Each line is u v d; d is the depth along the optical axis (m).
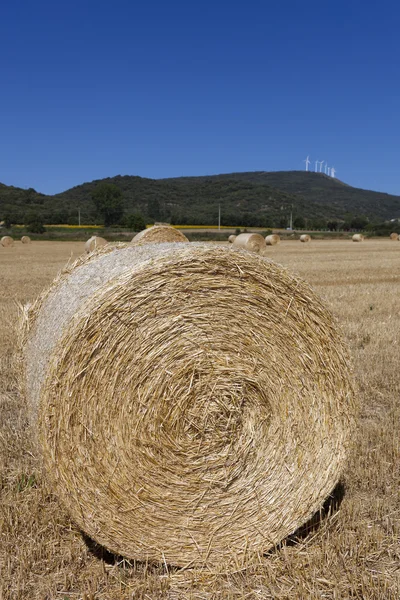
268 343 4.33
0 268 25.41
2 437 6.00
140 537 4.11
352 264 26.38
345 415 4.51
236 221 92.88
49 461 3.94
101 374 3.96
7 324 11.45
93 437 3.98
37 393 4.21
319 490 4.44
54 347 3.95
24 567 3.99
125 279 3.97
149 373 4.07
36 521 4.53
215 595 3.84
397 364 8.76
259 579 3.98
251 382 4.30
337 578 3.91
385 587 3.75
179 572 4.10
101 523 4.04
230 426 4.27
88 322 3.90
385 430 6.20
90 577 3.94
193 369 4.16
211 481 4.21
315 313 4.40
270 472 4.35
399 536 4.36
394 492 5.02
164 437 4.12
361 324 11.65
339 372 4.47
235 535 4.25
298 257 31.44
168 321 4.09
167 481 4.14
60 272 5.42
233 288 4.23
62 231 71.19
